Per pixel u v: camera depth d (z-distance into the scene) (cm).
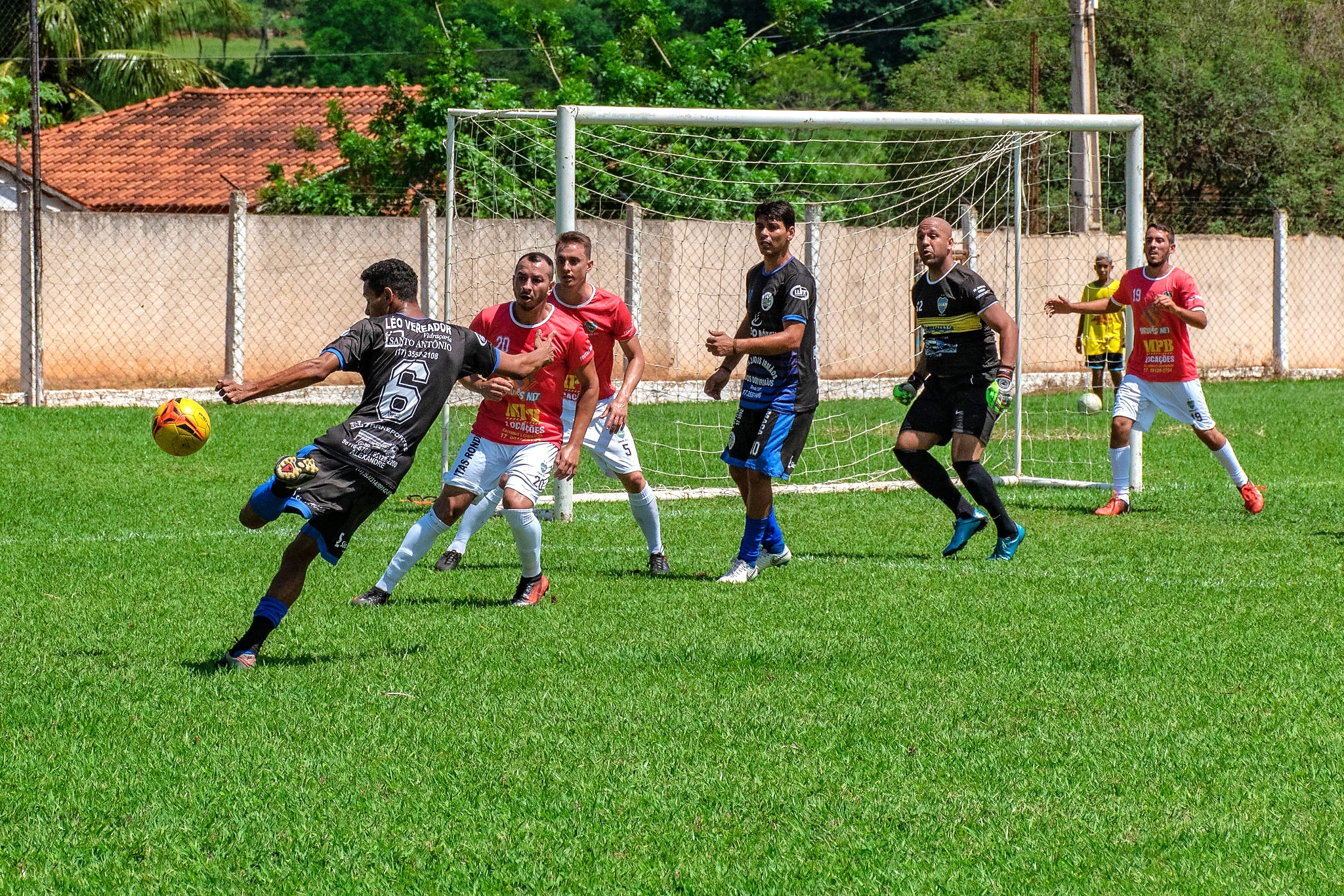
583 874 595
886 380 3030
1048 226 2598
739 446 1216
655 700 840
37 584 1154
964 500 1305
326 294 2794
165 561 1261
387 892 577
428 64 3275
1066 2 5141
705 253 2978
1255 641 991
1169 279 1574
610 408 1196
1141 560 1312
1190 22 4650
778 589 1176
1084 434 2394
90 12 4819
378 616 1058
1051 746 758
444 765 723
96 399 2647
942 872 597
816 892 578
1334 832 640
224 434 2186
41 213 2544
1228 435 2303
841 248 2970
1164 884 585
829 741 764
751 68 3750
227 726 780
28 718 789
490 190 2678
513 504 1077
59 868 596
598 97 3581
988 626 1038
